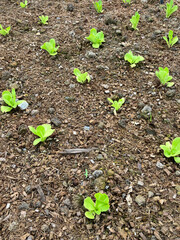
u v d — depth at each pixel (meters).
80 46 1.00
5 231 0.50
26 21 1.14
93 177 0.60
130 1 1.28
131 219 0.52
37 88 0.84
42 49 0.99
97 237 0.49
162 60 0.93
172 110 0.76
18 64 0.92
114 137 0.69
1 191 0.57
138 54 0.95
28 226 0.51
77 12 1.20
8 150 0.65
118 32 1.05
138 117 0.75
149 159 0.63
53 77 0.88
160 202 0.54
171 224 0.51
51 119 0.74
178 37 1.01
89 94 0.82
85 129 0.71
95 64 0.93
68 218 0.52
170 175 0.60
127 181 0.59
